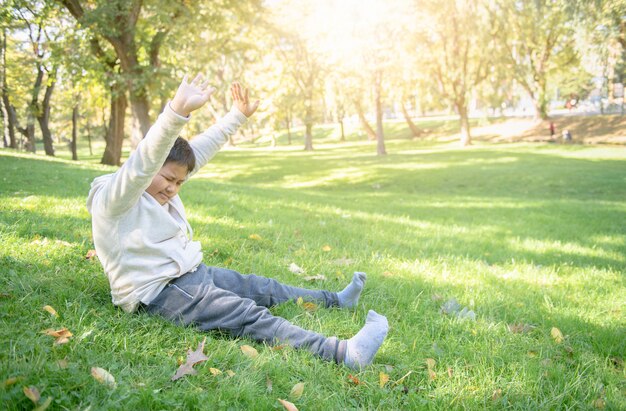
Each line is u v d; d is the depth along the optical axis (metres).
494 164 26.41
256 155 39.72
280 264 4.24
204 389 2.11
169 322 2.65
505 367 2.64
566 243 7.37
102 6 18.22
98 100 27.20
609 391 2.45
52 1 18.97
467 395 2.29
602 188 18.59
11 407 1.72
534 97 44.31
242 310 2.63
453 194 18.95
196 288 2.66
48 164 12.71
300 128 76.50
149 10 20.31
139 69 20.62
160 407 1.90
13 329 2.32
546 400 2.30
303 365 2.37
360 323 3.09
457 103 38.84
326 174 25.91
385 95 39.84
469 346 2.86
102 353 2.24
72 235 4.20
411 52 34.47
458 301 3.77
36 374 1.94
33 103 28.89
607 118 41.12
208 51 22.67
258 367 2.32
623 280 5.08
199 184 11.05
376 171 25.88
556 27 37.09
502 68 35.97
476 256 5.88
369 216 8.55
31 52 29.08
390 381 2.39
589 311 3.83
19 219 4.57
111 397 1.90
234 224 5.76
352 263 4.65
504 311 3.67
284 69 41.53
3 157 13.79
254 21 23.55
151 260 2.61
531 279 4.85
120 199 2.40
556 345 3.06
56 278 3.09
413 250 5.71
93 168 12.52
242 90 3.18
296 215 7.45
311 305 3.13
